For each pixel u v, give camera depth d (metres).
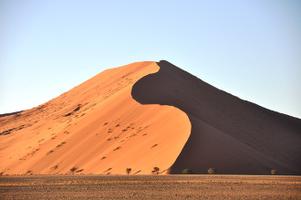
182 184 61.44
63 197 45.16
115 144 113.69
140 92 138.25
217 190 52.91
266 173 95.06
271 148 131.75
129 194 48.19
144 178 74.31
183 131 102.00
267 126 150.00
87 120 139.12
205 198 44.03
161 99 133.62
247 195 46.97
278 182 65.19
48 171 119.06
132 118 123.38
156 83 144.88
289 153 133.00
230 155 96.06
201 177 76.75
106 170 102.56
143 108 126.00
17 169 131.12
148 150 101.75
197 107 135.62
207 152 95.19
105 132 123.00
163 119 113.38
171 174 88.81
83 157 116.69
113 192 50.62
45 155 129.25
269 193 49.16
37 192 50.88
